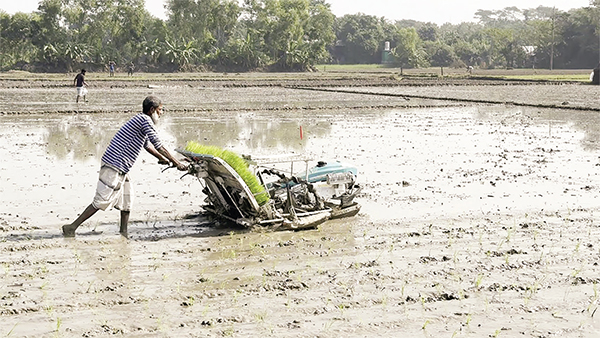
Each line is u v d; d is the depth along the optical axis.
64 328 6.25
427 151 18.36
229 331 6.22
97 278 7.69
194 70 95.81
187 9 101.25
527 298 7.23
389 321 6.57
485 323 6.58
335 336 6.21
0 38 88.81
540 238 9.69
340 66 128.62
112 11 92.88
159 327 6.32
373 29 145.12
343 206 10.83
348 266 8.29
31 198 11.93
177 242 9.34
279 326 6.40
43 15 88.75
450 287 7.54
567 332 6.41
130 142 9.45
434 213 11.23
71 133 21.50
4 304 6.81
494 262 8.49
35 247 8.91
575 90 50.53
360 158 16.95
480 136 21.81
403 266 8.30
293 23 104.56
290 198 10.15
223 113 29.23
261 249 9.01
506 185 13.68
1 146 18.23
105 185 9.41
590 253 8.95
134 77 69.31
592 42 118.06
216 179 10.03
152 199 12.00
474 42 144.50
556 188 13.42
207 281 7.64
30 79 58.59
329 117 27.91
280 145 19.25
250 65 100.75
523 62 126.56
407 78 72.25
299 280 7.68
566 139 21.36
